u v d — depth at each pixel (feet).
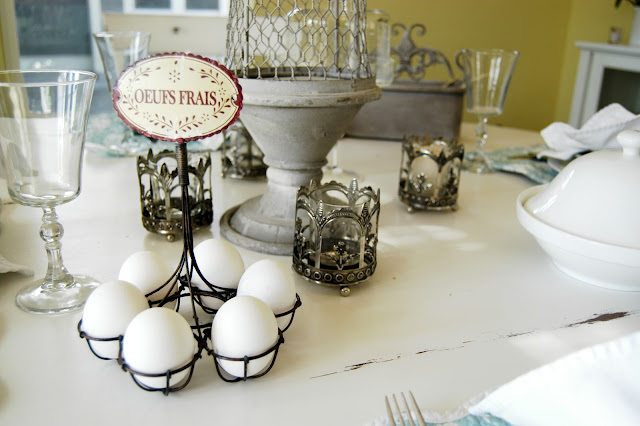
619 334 1.95
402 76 7.06
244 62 2.41
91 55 7.93
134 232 2.68
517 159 3.95
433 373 1.73
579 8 7.27
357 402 1.59
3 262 2.16
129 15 4.59
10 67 6.54
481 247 2.65
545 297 2.20
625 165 2.16
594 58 6.87
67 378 1.64
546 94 7.75
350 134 4.70
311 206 2.32
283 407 1.56
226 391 1.61
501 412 1.41
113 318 1.60
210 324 1.79
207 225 2.71
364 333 1.92
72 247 2.49
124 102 1.65
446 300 2.16
